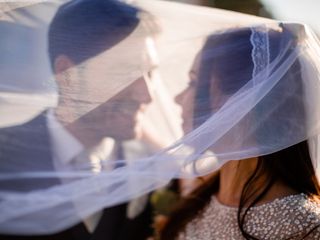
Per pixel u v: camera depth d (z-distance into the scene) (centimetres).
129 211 121
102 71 87
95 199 80
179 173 90
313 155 102
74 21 88
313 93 97
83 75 86
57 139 81
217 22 95
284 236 99
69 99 84
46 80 84
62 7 88
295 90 96
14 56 84
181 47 93
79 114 84
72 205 77
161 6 93
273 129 95
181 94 91
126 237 118
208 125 92
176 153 89
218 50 94
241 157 94
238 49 94
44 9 87
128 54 89
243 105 93
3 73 83
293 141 96
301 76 96
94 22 88
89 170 81
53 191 75
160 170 88
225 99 93
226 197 117
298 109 96
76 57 86
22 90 82
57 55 85
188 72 92
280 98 95
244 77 93
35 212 73
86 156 82
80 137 83
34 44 85
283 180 104
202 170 93
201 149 91
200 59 93
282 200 102
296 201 101
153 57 91
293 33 98
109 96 86
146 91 89
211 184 128
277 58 95
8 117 81
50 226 74
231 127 93
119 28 89
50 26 87
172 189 142
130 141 87
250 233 104
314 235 97
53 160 78
